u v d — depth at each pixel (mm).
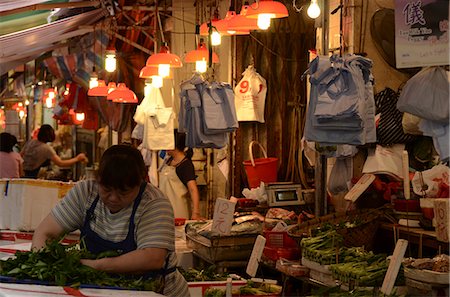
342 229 4977
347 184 6156
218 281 4941
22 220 5715
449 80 3846
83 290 3295
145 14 9703
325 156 5719
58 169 14883
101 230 3736
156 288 3609
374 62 6109
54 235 3832
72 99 12102
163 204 3734
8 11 6715
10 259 3527
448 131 3922
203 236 5742
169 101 8297
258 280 5020
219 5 8047
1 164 10906
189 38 8359
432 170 5043
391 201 5504
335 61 4473
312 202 7090
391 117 5727
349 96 4367
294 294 4770
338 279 4371
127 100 8000
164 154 8461
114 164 3539
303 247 4848
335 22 6473
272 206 6965
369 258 4473
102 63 10508
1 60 10133
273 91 7754
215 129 6629
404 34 3764
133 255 3574
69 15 8977
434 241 4820
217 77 8000
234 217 5965
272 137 7785
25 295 3084
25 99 15977
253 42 7730
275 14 5266
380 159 5754
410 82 4012
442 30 3658
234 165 7793
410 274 4086
